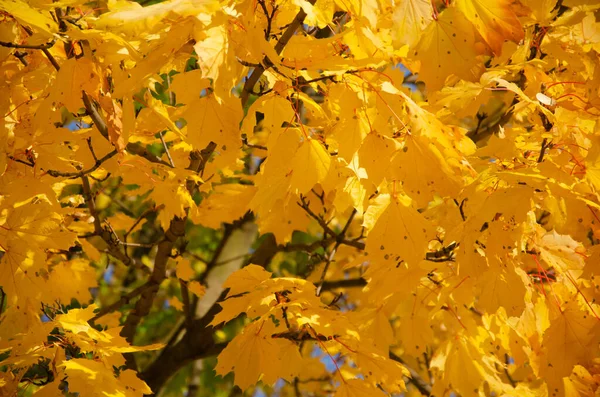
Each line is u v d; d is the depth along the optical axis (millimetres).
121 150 2215
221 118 2033
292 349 2811
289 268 5734
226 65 1789
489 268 2387
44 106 2160
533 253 2732
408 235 2236
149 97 2613
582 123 2492
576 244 2584
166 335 6137
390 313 3104
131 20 1704
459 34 1854
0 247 2473
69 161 2678
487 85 2377
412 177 2088
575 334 2607
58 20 2096
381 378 2699
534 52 2605
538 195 2299
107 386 2357
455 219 2582
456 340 3174
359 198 2436
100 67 2148
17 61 2451
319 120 2730
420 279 2846
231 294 2637
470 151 2453
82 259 3812
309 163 2102
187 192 3016
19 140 2432
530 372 3971
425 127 2018
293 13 2277
